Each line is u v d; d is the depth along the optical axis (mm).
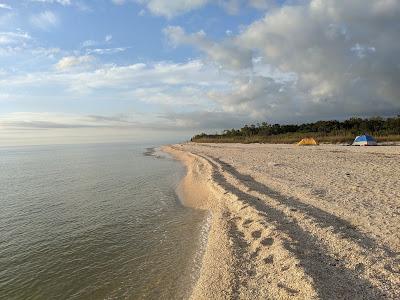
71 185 25406
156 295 8359
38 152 89500
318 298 5980
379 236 8961
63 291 8844
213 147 66875
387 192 13781
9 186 25281
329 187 15625
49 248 11820
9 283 9328
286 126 90750
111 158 56188
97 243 12227
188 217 15242
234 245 10078
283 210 12398
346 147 39438
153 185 24562
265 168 24156
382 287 6375
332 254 8117
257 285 7402
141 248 11594
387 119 62000
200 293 7766
